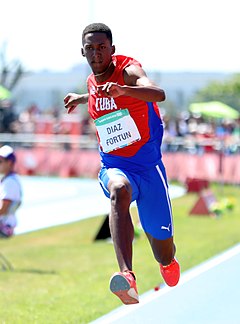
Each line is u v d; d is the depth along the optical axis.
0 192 26.23
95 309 19.97
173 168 61.34
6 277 24.80
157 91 13.08
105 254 29.33
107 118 14.44
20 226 38.06
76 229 36.75
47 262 27.62
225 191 55.09
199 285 21.44
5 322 18.70
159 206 14.84
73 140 69.19
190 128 67.62
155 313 18.38
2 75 90.12
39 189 57.75
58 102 139.88
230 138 64.62
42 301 21.20
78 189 57.81
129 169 14.58
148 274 24.73
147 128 14.49
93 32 13.75
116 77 13.91
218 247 29.56
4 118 78.38
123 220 13.59
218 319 17.67
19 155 69.06
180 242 31.41
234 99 116.62
